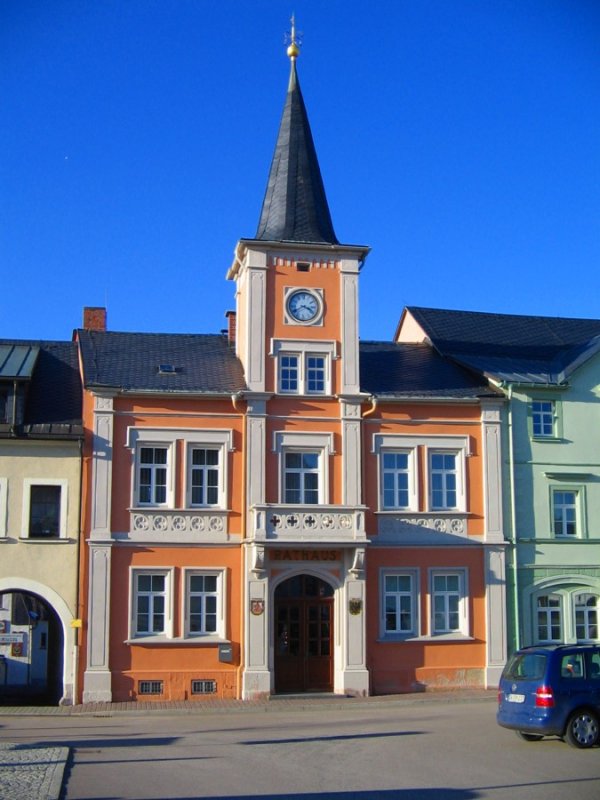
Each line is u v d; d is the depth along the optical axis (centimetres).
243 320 3541
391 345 3934
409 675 3297
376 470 3403
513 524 3462
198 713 2883
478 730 2305
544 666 2033
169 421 3284
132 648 3145
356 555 3222
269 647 3200
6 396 3238
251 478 3291
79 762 1847
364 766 1792
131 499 3219
